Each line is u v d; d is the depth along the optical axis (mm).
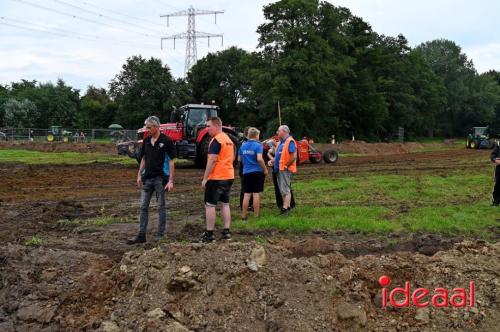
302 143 21328
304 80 46594
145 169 7555
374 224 8297
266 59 48875
